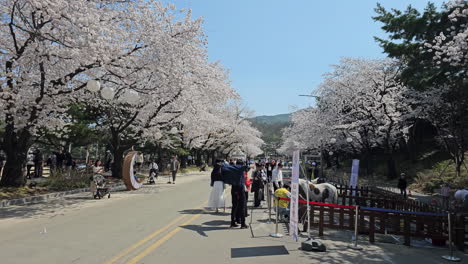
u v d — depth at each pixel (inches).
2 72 494.3
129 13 549.6
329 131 1350.9
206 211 440.5
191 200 550.9
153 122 896.3
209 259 228.8
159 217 384.2
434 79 739.4
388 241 322.7
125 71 558.3
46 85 547.5
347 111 1302.9
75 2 433.7
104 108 889.5
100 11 508.1
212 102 857.5
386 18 904.9
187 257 231.6
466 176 751.7
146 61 538.6
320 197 462.0
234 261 226.2
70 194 597.9
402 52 868.6
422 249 296.0
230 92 853.8
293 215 285.0
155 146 1353.3
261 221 392.2
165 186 836.0
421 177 912.3
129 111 871.7
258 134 2856.8
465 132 924.6
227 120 2076.8
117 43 553.9
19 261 214.2
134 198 570.9
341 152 2084.2
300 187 435.5
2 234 290.5
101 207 459.2
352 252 271.3
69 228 317.4
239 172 349.1
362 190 560.4
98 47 453.1
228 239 292.0
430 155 1212.5
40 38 473.1
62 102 623.5
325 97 1290.6
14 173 555.2
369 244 305.6
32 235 287.0
